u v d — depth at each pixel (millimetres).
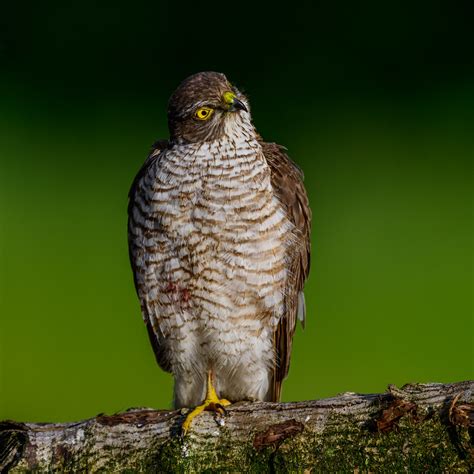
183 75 23062
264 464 8492
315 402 8492
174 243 10453
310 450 8367
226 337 10633
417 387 8219
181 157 10422
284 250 10617
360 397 8414
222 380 11000
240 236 10344
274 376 11164
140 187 10672
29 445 9031
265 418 8617
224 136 10398
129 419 9000
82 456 8938
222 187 10297
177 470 8680
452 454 7941
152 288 10711
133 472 8828
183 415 8914
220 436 8680
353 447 8227
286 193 10836
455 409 7973
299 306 11359
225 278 10430
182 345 10820
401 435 8094
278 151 11156
